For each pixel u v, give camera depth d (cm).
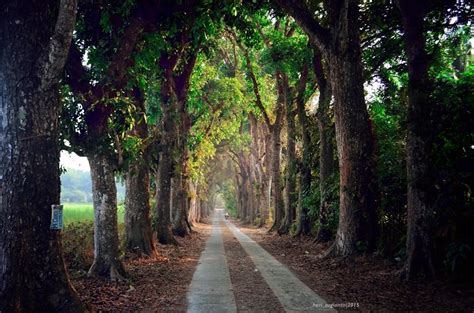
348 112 1210
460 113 905
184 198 2625
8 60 568
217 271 1159
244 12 1345
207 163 4328
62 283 600
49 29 609
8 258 542
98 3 925
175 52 1516
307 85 2314
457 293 763
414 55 934
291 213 2556
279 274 1099
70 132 882
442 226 857
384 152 1303
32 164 568
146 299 792
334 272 1077
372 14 1327
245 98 2920
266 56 1948
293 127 2436
